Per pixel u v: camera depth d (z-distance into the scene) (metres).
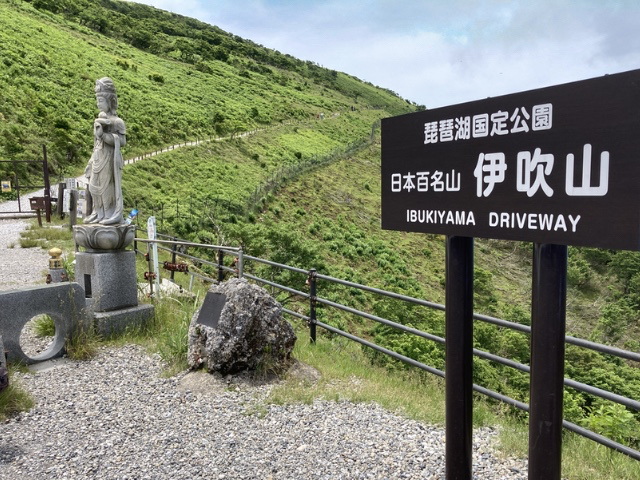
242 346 4.83
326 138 78.06
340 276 26.67
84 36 79.12
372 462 3.45
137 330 6.30
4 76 41.94
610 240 1.74
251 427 3.99
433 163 2.43
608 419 4.59
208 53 109.69
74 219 16.84
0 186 26.94
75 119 42.56
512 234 2.08
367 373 5.41
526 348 17.81
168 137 50.84
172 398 4.55
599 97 1.74
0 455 3.60
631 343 30.02
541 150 1.94
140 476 3.31
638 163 1.65
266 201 39.88
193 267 14.02
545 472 2.03
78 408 4.38
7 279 9.98
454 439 2.49
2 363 4.63
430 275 37.50
